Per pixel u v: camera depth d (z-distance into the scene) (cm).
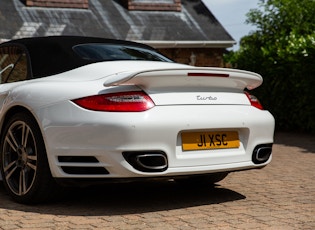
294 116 1065
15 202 430
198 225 359
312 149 812
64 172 391
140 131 369
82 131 378
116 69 414
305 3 1202
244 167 418
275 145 868
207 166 396
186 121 384
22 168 421
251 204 426
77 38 478
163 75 380
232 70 408
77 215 386
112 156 370
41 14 1454
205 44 1562
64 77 423
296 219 377
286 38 1126
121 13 1576
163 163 378
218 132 406
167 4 1647
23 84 434
